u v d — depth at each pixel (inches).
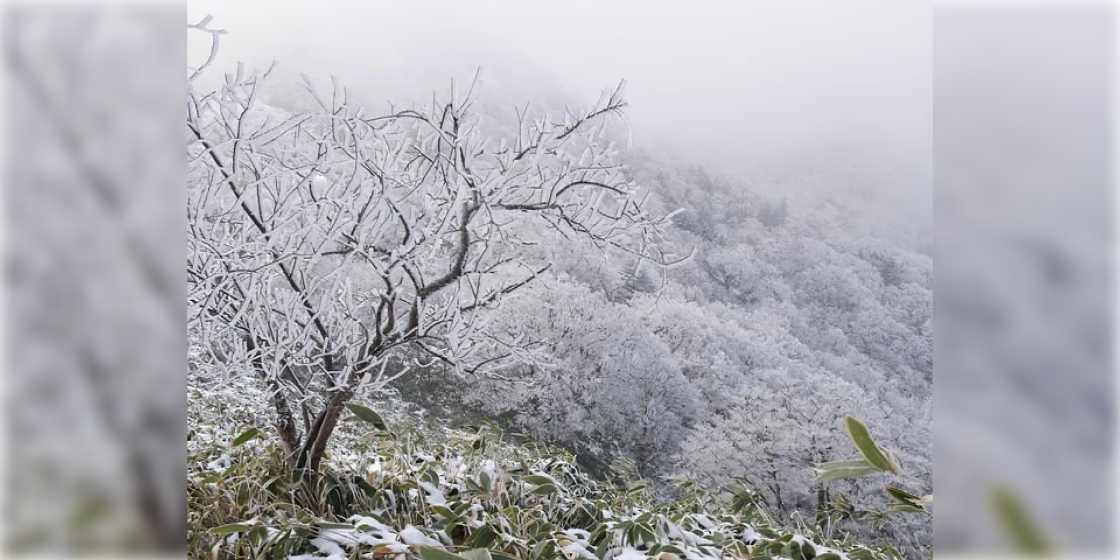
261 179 44.0
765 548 53.7
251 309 51.6
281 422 54.4
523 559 43.4
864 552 58.6
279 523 43.2
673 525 54.5
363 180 49.5
